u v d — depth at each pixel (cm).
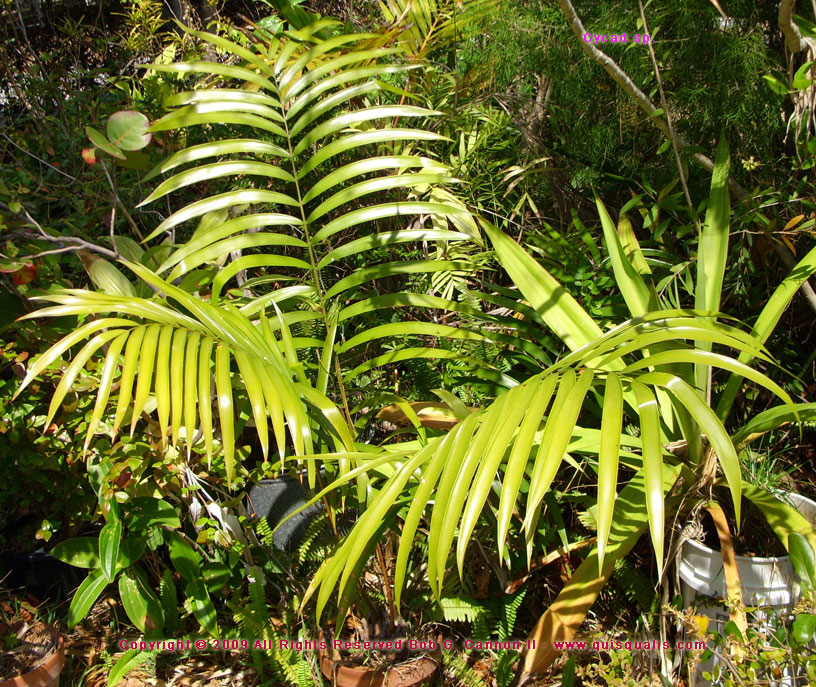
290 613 186
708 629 151
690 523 156
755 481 173
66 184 223
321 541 204
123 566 173
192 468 186
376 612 176
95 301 138
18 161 218
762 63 186
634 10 190
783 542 140
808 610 126
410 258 237
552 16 206
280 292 177
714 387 212
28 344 175
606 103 221
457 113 230
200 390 125
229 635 185
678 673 153
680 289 229
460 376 209
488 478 104
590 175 232
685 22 185
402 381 234
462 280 215
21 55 268
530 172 229
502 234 190
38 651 167
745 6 188
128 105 246
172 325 137
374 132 165
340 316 172
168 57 268
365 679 160
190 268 164
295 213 243
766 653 122
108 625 202
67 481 185
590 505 179
